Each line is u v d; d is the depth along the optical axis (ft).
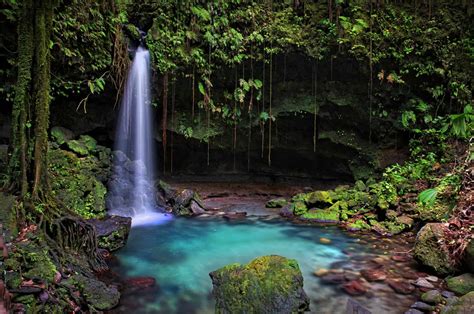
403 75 31.27
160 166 36.81
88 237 17.93
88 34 26.20
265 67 32.86
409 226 23.88
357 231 24.62
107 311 14.32
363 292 16.03
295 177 38.06
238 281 14.51
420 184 27.45
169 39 31.12
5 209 15.66
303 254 20.62
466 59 30.68
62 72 26.40
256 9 32.68
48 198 17.63
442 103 31.22
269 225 26.12
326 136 34.37
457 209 20.58
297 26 32.19
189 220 27.27
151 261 19.40
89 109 31.04
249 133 35.32
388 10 32.19
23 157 17.08
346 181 36.06
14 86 23.88
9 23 22.38
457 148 28.84
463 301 13.21
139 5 31.09
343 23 30.71
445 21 31.48
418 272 17.97
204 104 32.96
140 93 31.91
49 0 17.81
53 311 12.53
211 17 31.99
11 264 12.84
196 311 14.60
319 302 15.23
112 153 30.17
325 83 32.96
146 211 28.68
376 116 32.81
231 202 32.48
